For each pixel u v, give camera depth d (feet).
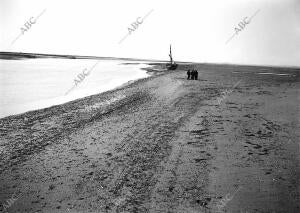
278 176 30.40
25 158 37.32
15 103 80.38
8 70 217.15
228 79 137.28
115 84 130.21
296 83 118.52
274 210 24.44
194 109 62.54
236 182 29.35
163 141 42.45
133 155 37.58
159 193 27.73
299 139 41.70
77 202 26.40
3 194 28.07
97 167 34.12
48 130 50.52
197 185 29.07
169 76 154.81
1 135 47.67
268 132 45.14
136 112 62.85
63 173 32.60
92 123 54.65
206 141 41.65
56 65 345.51
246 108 62.80
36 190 28.76
